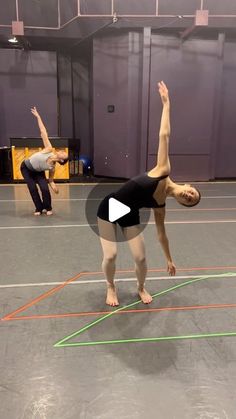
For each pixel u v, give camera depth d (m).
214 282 3.38
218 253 4.14
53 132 10.20
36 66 9.73
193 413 1.86
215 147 9.37
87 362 2.25
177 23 8.52
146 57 8.70
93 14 8.91
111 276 2.86
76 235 4.73
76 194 7.53
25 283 3.33
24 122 9.98
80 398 1.95
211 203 6.74
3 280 3.39
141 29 8.64
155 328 2.62
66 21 9.12
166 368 2.20
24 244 4.38
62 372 2.15
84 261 3.86
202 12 7.53
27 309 2.88
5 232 4.85
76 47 10.19
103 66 9.16
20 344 2.42
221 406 1.91
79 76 10.82
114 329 2.61
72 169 9.96
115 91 9.12
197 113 9.08
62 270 3.62
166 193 2.54
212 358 2.29
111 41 8.91
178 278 3.46
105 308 2.90
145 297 2.99
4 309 2.87
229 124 9.37
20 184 8.54
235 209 6.26
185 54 8.77
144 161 9.24
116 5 8.70
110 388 2.03
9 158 9.30
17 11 8.91
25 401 1.93
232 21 8.57
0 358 2.27
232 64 9.02
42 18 9.11
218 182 9.27
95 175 9.91
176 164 9.28
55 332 2.56
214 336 2.54
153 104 8.98
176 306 2.94
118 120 9.21
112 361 2.26
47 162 5.50
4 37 9.34
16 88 9.77
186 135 9.15
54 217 5.62
